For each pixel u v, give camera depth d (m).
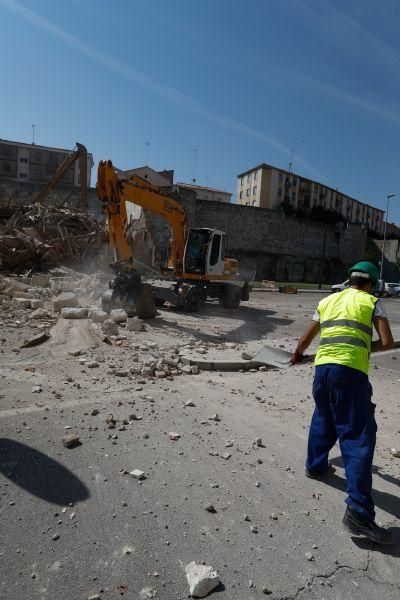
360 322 3.31
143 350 7.82
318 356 3.42
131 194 12.62
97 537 2.79
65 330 8.66
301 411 5.52
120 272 11.59
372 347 3.43
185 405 5.30
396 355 9.91
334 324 3.38
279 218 54.78
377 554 2.86
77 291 14.27
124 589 2.40
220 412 5.21
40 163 66.50
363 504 2.94
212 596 2.40
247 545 2.84
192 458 3.96
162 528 2.94
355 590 2.54
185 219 15.74
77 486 3.34
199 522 3.04
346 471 3.09
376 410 5.91
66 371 6.27
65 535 2.79
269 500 3.39
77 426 4.41
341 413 3.24
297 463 4.06
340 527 3.12
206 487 3.49
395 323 16.52
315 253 59.00
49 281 15.03
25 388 5.41
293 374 7.33
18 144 65.38
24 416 4.54
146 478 3.54
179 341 9.15
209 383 6.39
